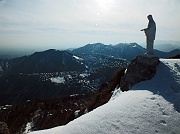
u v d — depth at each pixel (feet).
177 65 58.08
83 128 33.30
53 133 34.45
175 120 34.27
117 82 74.74
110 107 40.68
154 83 51.39
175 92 45.19
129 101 42.06
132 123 33.47
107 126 32.99
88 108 73.56
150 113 36.11
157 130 31.99
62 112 118.62
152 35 59.21
